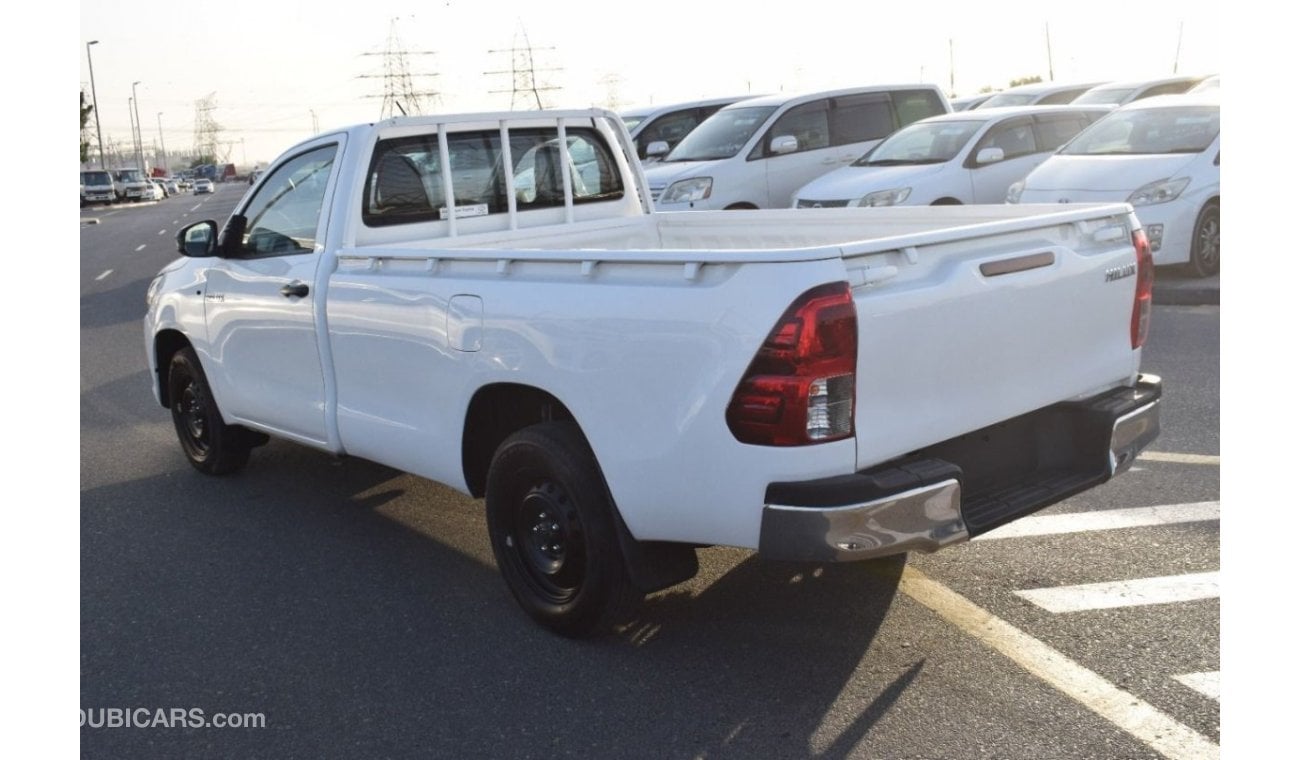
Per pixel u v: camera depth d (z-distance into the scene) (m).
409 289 4.82
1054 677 3.96
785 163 14.62
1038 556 5.01
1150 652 4.09
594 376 4.01
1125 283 4.53
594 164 6.40
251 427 6.23
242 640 4.62
